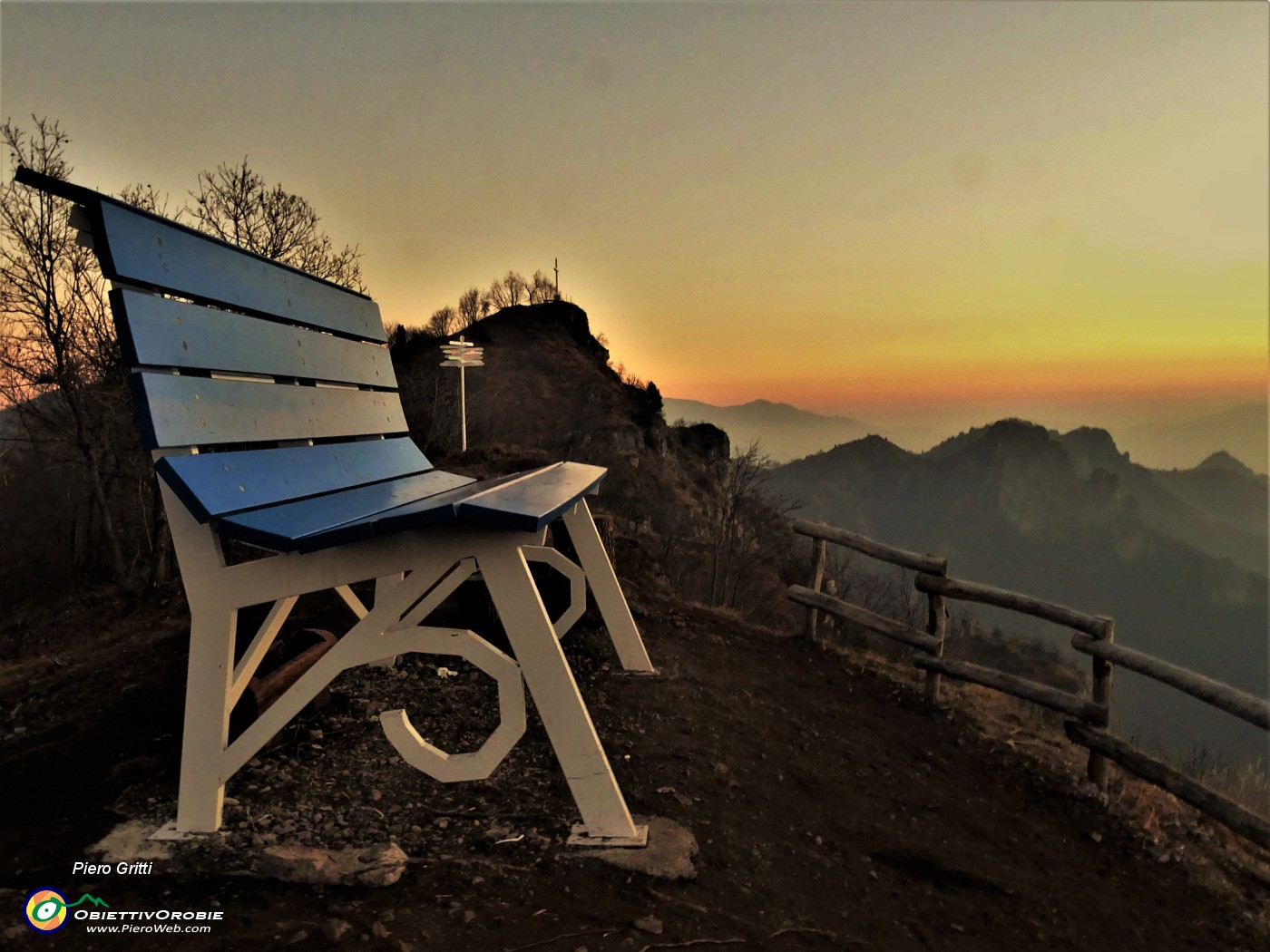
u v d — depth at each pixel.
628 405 61.31
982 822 3.33
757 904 2.23
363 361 3.76
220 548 2.21
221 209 13.14
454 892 2.07
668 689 4.04
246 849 2.21
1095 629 4.08
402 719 2.14
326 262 14.63
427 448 21.92
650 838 2.43
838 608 5.42
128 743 3.08
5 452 15.70
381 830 2.41
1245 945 2.70
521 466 15.64
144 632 5.73
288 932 1.83
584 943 1.90
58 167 11.68
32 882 2.00
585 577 4.20
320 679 2.25
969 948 2.29
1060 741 4.71
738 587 14.38
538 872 2.21
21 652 6.72
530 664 2.31
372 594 5.38
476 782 2.80
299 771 2.80
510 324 73.25
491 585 2.26
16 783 2.69
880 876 2.63
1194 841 3.58
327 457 3.05
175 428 2.10
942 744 4.18
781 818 2.88
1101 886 2.98
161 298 2.18
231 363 2.51
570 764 2.37
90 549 19.25
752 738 3.63
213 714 2.26
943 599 4.83
